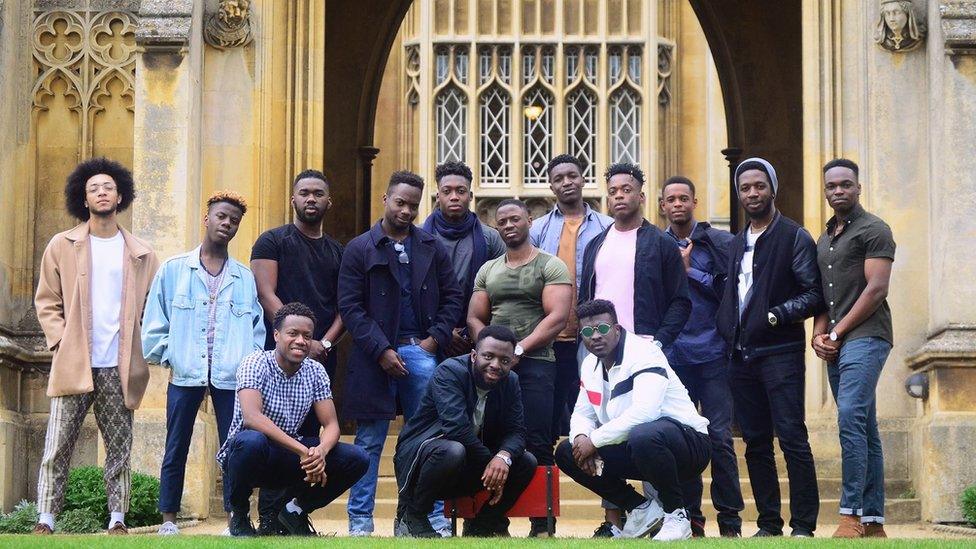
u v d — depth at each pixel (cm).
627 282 1020
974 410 1234
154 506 1174
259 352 940
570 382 1068
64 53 1359
